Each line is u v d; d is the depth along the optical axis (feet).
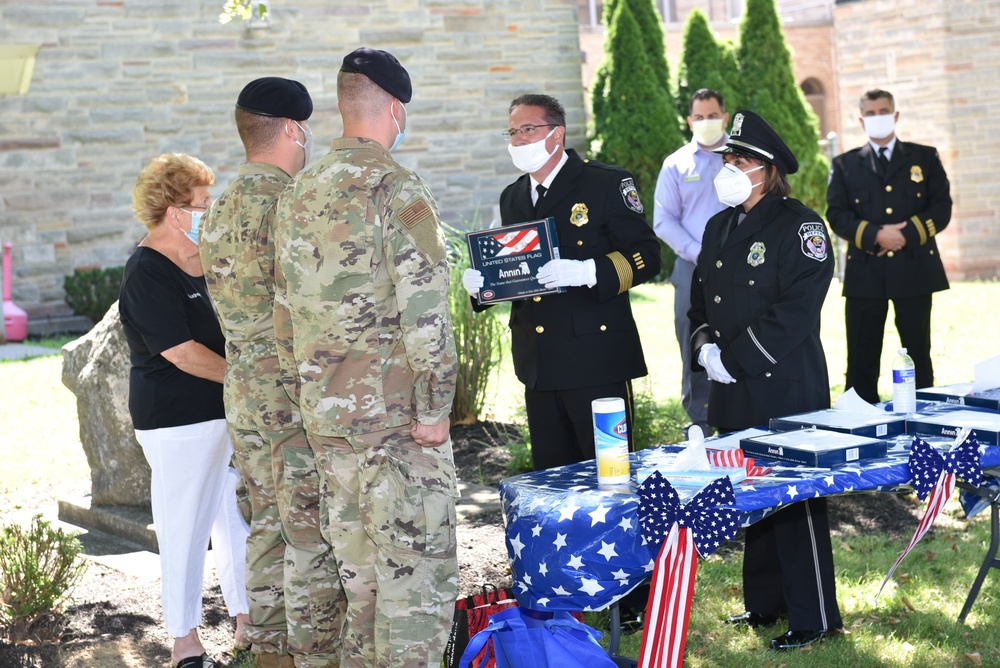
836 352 31.14
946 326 33.60
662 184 20.85
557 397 14.35
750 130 12.99
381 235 10.09
